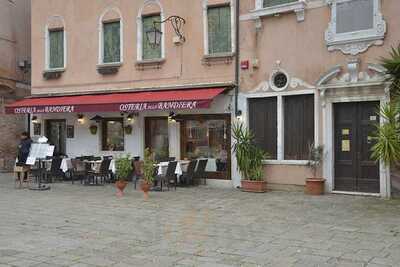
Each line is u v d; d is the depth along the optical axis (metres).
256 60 14.03
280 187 13.63
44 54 18.42
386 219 9.35
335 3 12.65
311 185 12.75
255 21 14.05
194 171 14.48
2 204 11.70
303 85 13.26
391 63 10.08
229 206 11.10
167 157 15.88
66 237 8.13
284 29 13.60
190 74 15.27
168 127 15.92
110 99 15.91
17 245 7.59
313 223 9.05
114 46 16.97
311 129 13.27
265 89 13.91
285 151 13.70
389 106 10.16
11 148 20.75
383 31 11.95
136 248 7.36
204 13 14.95
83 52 17.53
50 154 14.41
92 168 15.52
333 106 12.95
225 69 14.62
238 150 13.70
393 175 11.91
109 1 16.92
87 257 6.87
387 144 9.84
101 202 11.86
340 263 6.44
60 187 14.98
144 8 16.19
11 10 20.62
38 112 16.91
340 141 12.91
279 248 7.27
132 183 15.70
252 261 6.59
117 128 17.11
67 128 18.00
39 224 9.23
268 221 9.31
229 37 14.64
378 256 6.75
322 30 12.96
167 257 6.84
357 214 9.91
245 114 14.25
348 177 12.78
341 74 12.63
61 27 18.06
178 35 15.34
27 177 16.34
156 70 15.93
